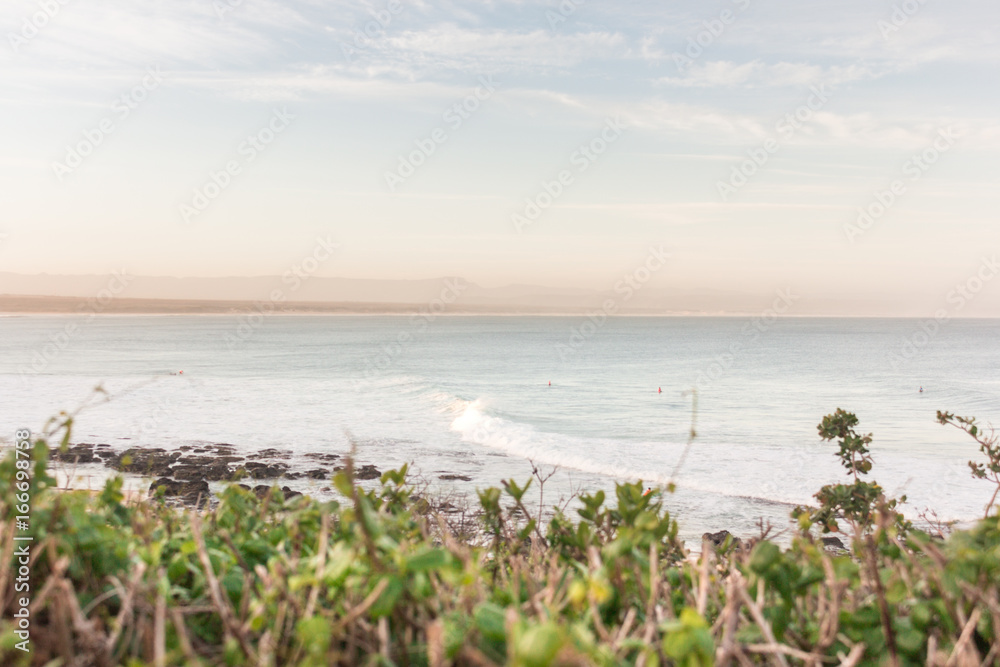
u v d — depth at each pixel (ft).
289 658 5.42
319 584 5.38
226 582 6.42
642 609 6.59
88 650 5.05
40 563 6.14
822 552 7.12
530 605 5.80
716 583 7.38
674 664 5.25
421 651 5.29
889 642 5.66
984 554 5.92
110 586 6.19
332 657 4.95
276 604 6.08
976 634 6.00
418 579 5.47
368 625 5.48
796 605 7.06
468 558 6.60
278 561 6.53
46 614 5.97
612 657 4.47
